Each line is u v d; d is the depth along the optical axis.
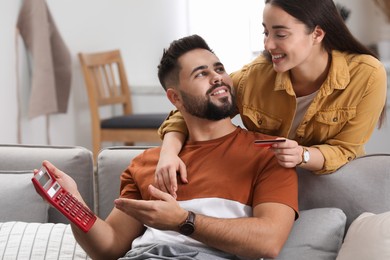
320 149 1.94
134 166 2.13
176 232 1.95
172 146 2.06
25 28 4.27
